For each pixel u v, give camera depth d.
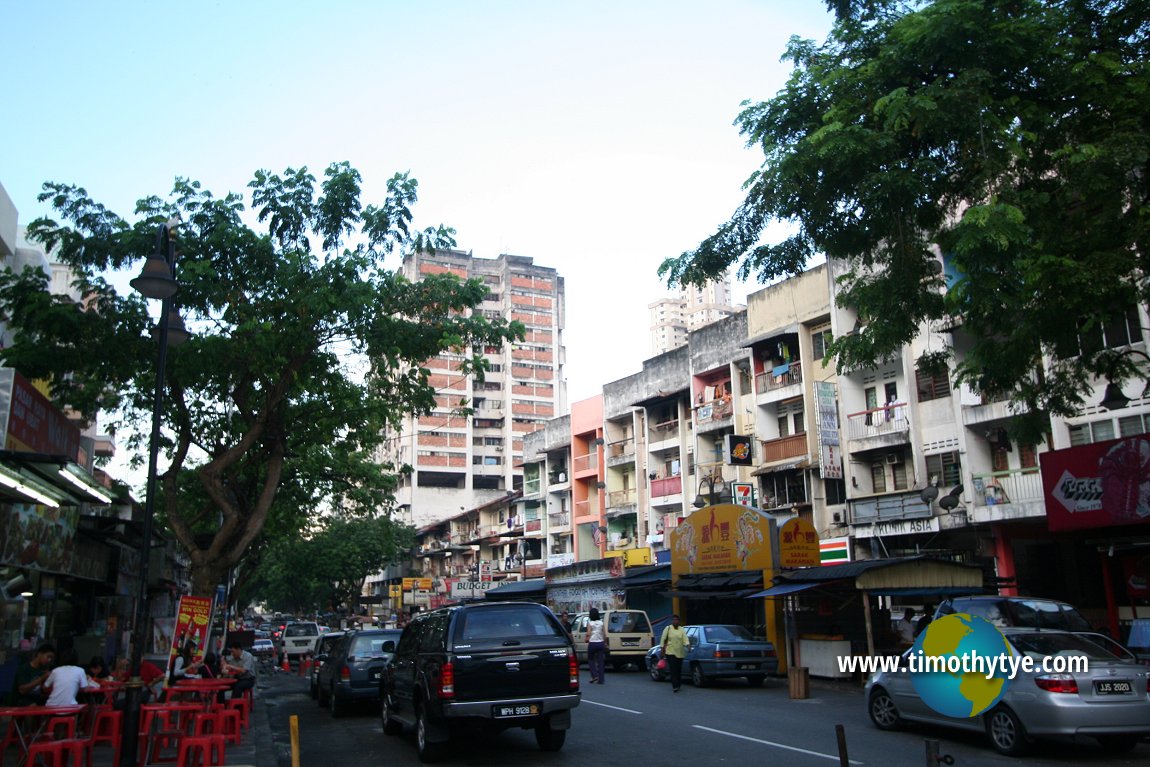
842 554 30.70
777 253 14.12
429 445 87.06
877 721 12.96
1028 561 26.52
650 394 46.91
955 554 26.22
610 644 27.00
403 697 13.14
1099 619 24.22
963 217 10.91
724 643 20.38
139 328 16.88
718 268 14.23
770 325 36.59
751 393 37.84
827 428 31.84
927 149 12.76
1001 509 25.48
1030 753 10.69
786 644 22.75
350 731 15.04
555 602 39.12
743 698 17.92
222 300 16.86
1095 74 11.74
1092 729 9.88
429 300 18.42
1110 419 22.94
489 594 43.47
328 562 62.34
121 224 17.00
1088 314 12.21
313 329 17.39
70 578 22.11
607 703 17.38
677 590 25.78
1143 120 11.84
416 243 18.53
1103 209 11.58
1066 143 12.14
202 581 17.47
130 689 10.09
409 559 78.06
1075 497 19.12
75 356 16.62
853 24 13.70
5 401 13.62
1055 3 12.94
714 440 41.31
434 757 11.50
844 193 12.66
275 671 36.59
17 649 16.98
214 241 16.75
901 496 28.84
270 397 17.77
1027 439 15.02
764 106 13.58
